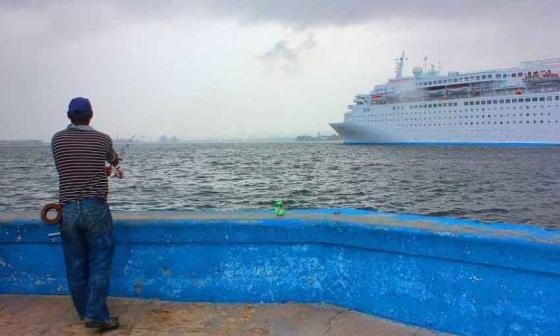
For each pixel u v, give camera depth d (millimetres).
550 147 82000
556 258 3100
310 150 116375
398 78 102562
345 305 3971
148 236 4160
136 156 87750
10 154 115875
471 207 22281
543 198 25172
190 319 3834
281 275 4090
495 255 3305
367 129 103062
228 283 4137
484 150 87688
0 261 4359
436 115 92375
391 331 3576
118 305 4098
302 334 3564
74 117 3770
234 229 4082
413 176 38719
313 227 4000
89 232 3645
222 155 91125
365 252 3869
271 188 30250
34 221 4258
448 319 3502
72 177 3607
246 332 3605
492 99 86062
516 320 3258
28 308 4082
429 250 3549
